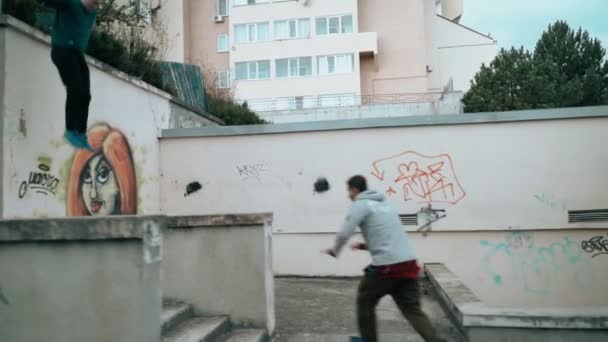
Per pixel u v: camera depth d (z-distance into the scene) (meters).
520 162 8.98
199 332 4.88
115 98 8.23
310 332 5.83
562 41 32.88
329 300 7.55
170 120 10.46
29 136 5.99
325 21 37.31
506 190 9.01
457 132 9.18
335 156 9.56
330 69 36.94
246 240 5.59
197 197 9.89
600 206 8.71
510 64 30.17
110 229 3.40
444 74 45.72
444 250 9.16
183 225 5.69
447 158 9.20
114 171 8.12
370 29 38.59
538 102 28.67
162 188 9.97
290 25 37.47
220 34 39.31
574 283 8.79
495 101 29.00
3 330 3.50
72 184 6.91
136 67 9.48
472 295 5.99
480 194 9.07
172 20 37.34
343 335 5.68
